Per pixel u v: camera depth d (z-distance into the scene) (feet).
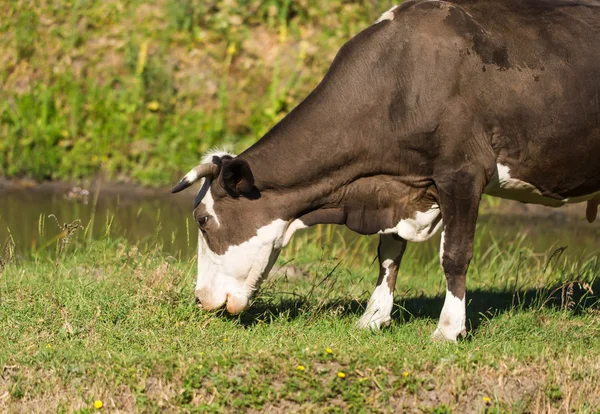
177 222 87.04
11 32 113.19
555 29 48.11
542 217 94.32
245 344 46.19
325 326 50.85
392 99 46.91
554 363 42.73
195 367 41.01
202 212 49.08
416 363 41.93
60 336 46.55
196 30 112.57
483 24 47.39
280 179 48.06
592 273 63.36
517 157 47.80
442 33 46.85
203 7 114.32
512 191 49.75
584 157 48.65
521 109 47.06
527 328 50.70
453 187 46.83
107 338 46.52
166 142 104.12
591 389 41.50
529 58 47.24
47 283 54.65
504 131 47.19
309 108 47.98
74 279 56.13
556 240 84.53
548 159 48.16
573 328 50.44
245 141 104.58
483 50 46.78
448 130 46.29
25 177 102.42
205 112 106.52
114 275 56.54
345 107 47.42
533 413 40.22
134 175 102.17
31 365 42.39
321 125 47.65
